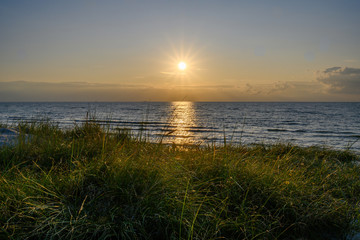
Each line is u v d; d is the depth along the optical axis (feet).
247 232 8.66
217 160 13.75
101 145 15.93
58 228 7.88
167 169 11.98
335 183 13.76
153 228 8.45
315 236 8.98
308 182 13.00
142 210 8.75
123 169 10.73
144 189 9.66
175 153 16.76
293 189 11.32
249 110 280.72
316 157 20.35
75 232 7.55
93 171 11.02
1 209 8.30
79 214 8.37
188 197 9.74
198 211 8.89
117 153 13.42
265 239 8.39
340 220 9.68
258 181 11.46
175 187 10.43
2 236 7.27
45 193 9.57
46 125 25.95
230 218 9.21
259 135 70.23
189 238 7.83
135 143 16.11
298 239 8.73
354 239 8.78
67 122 92.17
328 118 157.07
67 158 13.84
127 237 7.74
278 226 9.05
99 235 7.91
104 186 9.92
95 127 22.35
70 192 9.70
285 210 10.02
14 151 14.26
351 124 116.16
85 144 15.98
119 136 19.84
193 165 13.78
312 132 82.79
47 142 15.78
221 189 11.12
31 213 8.23
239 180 11.51
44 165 13.09
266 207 10.33
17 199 8.95
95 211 8.73
